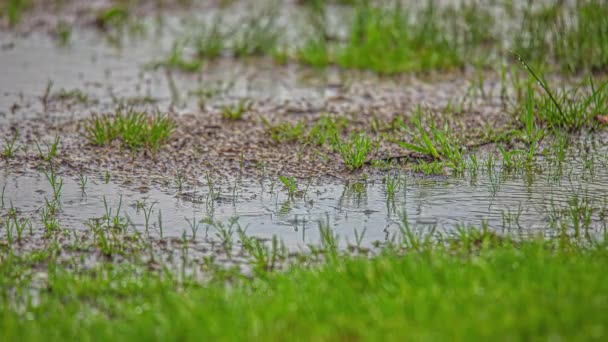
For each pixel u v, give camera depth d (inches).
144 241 729.0
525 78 1175.0
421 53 1278.3
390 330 522.0
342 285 592.4
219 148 942.4
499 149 933.2
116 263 691.4
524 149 930.7
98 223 767.7
